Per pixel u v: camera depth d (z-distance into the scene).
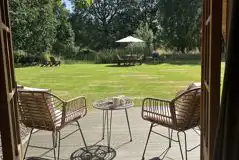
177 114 2.56
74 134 3.51
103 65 14.81
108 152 2.95
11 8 14.93
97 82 8.70
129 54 16.33
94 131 3.60
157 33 20.73
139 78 9.40
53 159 2.81
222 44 1.70
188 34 19.52
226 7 1.62
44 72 11.81
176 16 19.70
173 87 7.55
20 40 15.89
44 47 17.73
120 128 3.69
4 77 1.60
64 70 12.50
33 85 8.27
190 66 13.09
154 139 3.29
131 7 24.08
